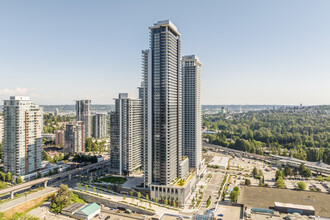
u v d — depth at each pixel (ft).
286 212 559.38
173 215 630.33
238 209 546.26
